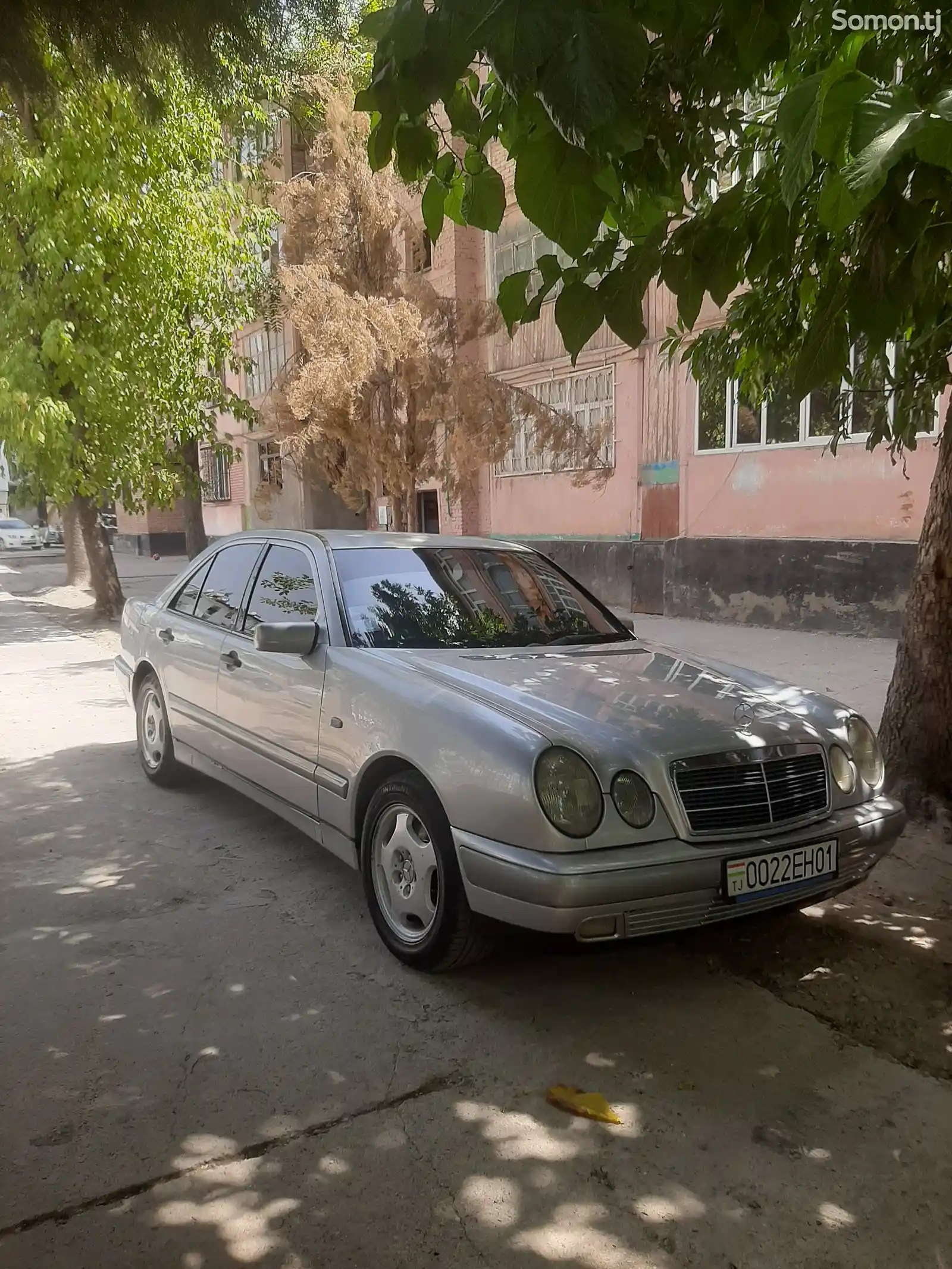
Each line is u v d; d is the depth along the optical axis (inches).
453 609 182.9
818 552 449.1
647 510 551.5
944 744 202.8
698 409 509.4
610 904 122.3
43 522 1814.7
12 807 230.1
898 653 210.5
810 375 97.3
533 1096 116.1
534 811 124.2
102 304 481.4
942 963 149.6
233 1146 106.8
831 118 71.2
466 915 136.5
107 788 245.4
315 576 185.5
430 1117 112.0
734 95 110.3
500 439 403.2
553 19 74.2
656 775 129.4
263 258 593.3
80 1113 112.6
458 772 133.5
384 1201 98.7
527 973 147.2
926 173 90.3
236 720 196.5
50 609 684.7
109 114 437.7
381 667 157.8
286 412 432.5
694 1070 121.6
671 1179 102.0
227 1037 128.8
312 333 384.5
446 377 393.1
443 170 112.0
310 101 437.1
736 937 158.4
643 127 103.3
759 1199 99.2
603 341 569.0
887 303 93.6
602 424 454.6
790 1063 123.3
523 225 610.5
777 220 104.2
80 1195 99.2
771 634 451.8
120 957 152.1
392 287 415.8
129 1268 90.1
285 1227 95.2
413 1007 136.7
